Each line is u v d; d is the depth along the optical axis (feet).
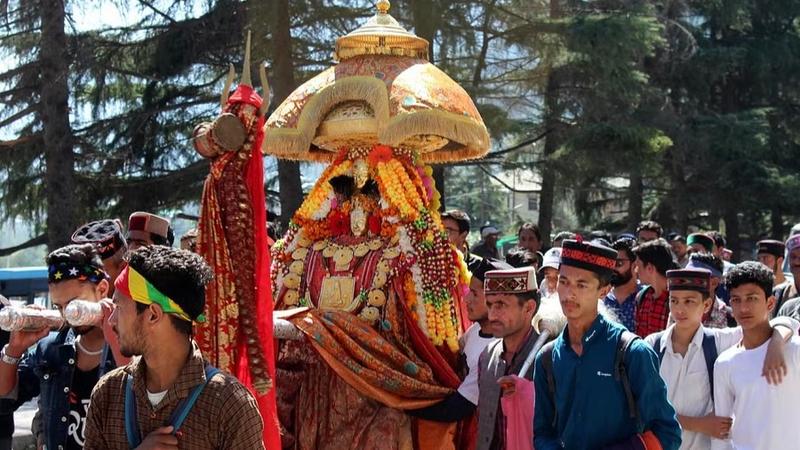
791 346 16.93
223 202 15.48
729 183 84.02
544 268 24.91
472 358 18.98
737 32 96.63
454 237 26.43
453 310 19.95
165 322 10.48
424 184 21.07
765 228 98.63
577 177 68.28
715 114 87.71
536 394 14.66
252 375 14.98
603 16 63.57
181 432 10.32
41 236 59.52
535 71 65.62
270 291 15.85
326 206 21.08
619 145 65.72
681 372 18.04
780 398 16.84
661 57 87.81
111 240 17.63
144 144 60.03
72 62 56.44
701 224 98.07
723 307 22.52
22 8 55.57
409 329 19.86
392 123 19.34
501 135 61.05
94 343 15.47
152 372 10.57
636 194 86.22
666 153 80.07
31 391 16.58
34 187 58.95
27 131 57.62
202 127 15.71
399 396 19.08
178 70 58.59
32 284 52.90
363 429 19.25
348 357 19.08
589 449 13.75
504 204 164.35
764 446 16.89
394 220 20.18
